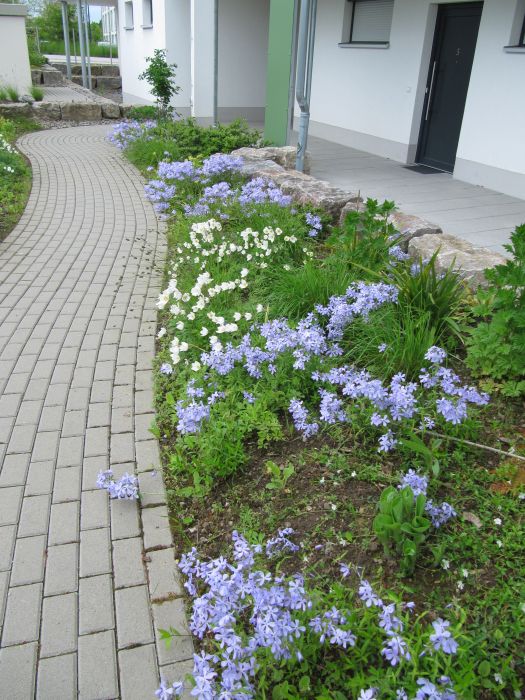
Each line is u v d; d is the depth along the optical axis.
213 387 3.42
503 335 3.29
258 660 1.89
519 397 3.29
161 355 4.10
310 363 3.40
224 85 15.53
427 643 1.85
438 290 3.87
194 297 4.38
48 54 32.06
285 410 3.27
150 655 2.14
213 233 5.32
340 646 2.04
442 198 7.98
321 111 12.85
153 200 7.13
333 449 2.98
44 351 4.24
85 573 2.47
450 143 9.62
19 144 12.12
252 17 15.12
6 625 2.25
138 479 2.99
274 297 4.29
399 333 3.59
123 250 6.41
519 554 2.34
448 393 2.89
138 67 17.61
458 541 2.39
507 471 2.73
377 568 2.34
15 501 2.86
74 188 9.00
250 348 3.42
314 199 6.16
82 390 3.77
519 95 7.80
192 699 1.99
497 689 1.83
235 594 1.97
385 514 2.30
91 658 2.13
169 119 13.22
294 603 1.92
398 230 4.95
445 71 9.45
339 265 4.44
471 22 8.80
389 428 2.90
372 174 9.40
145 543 2.62
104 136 13.41
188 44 15.15
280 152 8.61
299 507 2.67
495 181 8.46
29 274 5.71
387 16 10.65
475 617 2.10
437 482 2.64
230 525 2.66
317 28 12.48
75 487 2.95
